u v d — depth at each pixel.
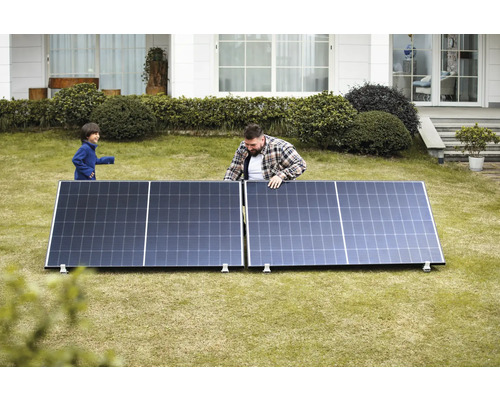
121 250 5.64
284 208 5.92
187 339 4.42
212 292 5.23
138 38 15.48
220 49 14.17
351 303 5.05
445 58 15.78
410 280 5.60
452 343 4.39
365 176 10.10
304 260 5.66
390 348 4.30
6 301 4.92
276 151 6.09
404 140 11.37
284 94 14.30
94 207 5.84
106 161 6.71
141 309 4.89
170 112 12.64
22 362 2.63
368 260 5.73
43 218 7.78
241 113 12.58
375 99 12.14
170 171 10.13
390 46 15.63
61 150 11.42
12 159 10.84
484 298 5.21
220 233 5.79
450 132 12.82
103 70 15.63
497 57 15.71
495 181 10.28
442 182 10.06
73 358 2.67
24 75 15.73
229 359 4.14
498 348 4.32
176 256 5.64
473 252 6.54
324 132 11.48
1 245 6.57
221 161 10.78
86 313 4.79
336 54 14.24
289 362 4.11
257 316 4.79
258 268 5.77
